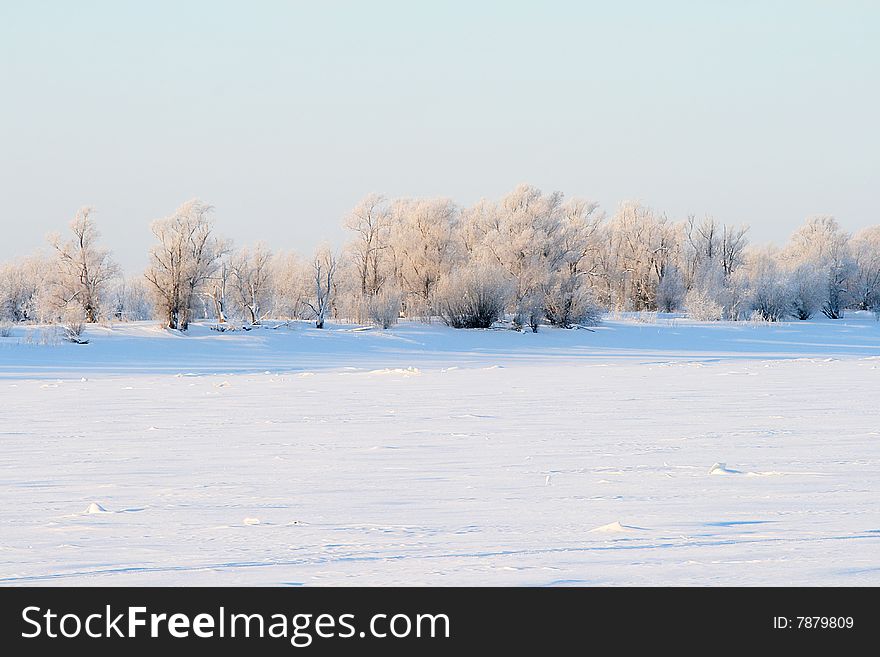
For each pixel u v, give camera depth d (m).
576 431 29.92
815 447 24.84
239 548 14.20
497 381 58.00
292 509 17.39
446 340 118.06
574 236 148.25
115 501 18.52
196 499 18.64
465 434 29.69
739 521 15.43
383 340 115.25
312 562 13.27
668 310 178.00
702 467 21.66
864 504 16.73
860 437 26.83
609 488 19.11
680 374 61.94
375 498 18.48
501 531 15.08
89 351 99.56
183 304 117.38
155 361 94.94
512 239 139.00
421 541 14.45
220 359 98.12
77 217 129.38
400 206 154.50
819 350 118.50
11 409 41.88
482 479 20.70
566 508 17.00
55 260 131.12
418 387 53.38
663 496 18.00
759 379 54.50
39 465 23.95
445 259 146.12
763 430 28.98
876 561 12.62
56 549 14.31
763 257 180.88
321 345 111.06
